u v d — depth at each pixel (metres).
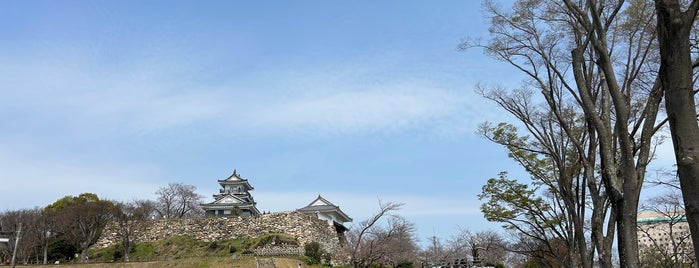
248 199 67.19
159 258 46.72
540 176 19.73
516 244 35.69
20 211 48.22
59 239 49.44
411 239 43.03
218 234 51.25
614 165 11.14
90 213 47.75
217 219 52.38
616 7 12.08
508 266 50.00
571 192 16.38
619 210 10.40
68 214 47.34
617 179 10.95
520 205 21.08
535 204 20.66
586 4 12.42
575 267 18.77
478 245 48.12
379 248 37.97
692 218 6.05
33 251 48.03
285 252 44.84
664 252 26.95
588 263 15.66
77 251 49.16
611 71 10.13
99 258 47.47
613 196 10.73
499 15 25.36
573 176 17.23
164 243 50.25
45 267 38.88
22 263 45.25
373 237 38.47
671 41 6.24
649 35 13.41
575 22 13.59
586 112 11.98
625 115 10.02
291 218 50.81
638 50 12.85
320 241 51.38
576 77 12.20
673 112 6.30
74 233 47.28
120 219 49.41
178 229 51.91
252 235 50.47
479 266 46.28
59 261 47.00
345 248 46.91
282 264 39.91
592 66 13.00
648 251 29.20
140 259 46.72
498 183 21.47
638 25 13.33
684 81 6.21
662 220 27.72
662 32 6.34
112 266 39.00
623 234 10.13
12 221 45.31
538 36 15.38
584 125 15.65
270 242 47.06
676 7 6.19
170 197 69.56
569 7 11.81
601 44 10.26
